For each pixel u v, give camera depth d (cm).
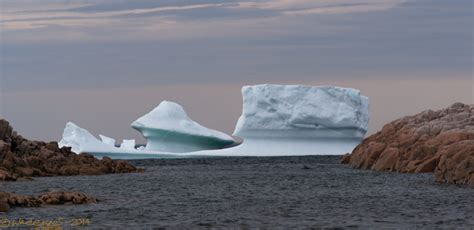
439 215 5247
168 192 7181
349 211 5562
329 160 14762
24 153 9519
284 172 10638
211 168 12338
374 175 8981
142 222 4981
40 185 7731
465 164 7219
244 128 15588
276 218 5209
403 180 8000
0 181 8106
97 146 14962
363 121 15662
